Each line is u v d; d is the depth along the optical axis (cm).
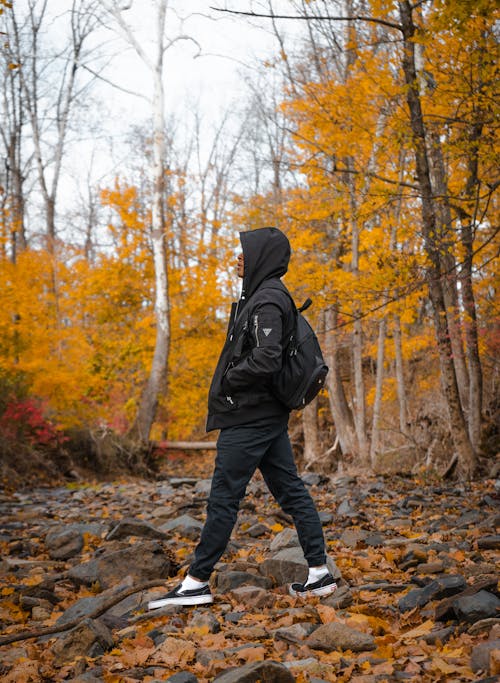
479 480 934
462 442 959
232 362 349
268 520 610
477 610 288
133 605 365
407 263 841
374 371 1958
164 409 2078
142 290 2086
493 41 698
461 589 328
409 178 1010
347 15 825
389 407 1792
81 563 479
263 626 312
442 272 820
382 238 1057
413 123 812
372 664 258
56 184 2123
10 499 984
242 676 229
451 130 864
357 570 415
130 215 1958
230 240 1903
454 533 530
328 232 1405
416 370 1728
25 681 264
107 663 280
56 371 1521
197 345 2025
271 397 351
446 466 1123
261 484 927
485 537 486
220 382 352
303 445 2161
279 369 342
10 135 2041
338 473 1365
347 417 1711
